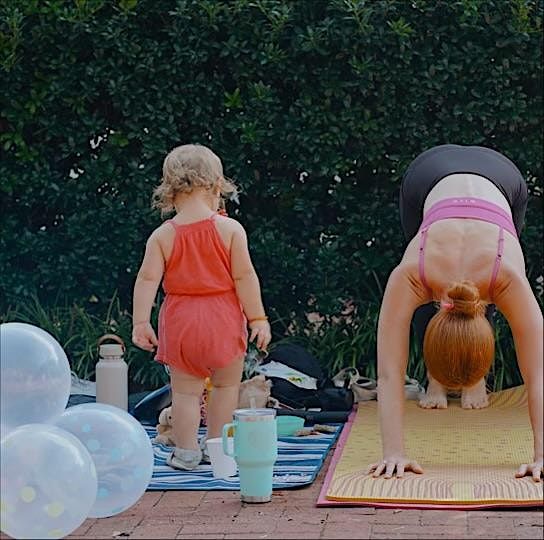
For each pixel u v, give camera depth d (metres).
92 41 6.46
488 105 6.50
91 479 3.51
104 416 3.81
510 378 6.62
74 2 6.49
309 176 6.81
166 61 6.54
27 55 6.54
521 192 5.02
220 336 4.61
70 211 6.84
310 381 6.15
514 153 6.61
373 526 3.74
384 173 6.75
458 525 3.72
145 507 4.09
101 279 6.78
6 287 6.74
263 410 4.14
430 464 4.61
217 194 4.83
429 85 6.45
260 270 6.75
